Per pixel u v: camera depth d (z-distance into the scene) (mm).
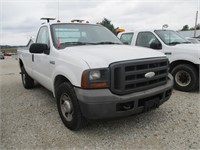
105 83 2924
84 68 2949
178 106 4500
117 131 3430
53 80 3848
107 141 3135
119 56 3088
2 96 5668
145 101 3174
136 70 3070
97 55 3146
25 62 6008
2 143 3123
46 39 4441
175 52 5738
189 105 4555
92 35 4473
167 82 3670
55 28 4293
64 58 3463
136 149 2914
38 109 4523
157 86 3432
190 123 3660
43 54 4375
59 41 4016
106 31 4910
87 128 3533
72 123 3352
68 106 3359
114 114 2939
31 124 3754
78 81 3020
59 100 3609
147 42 6516
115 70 2934
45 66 4289
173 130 3420
